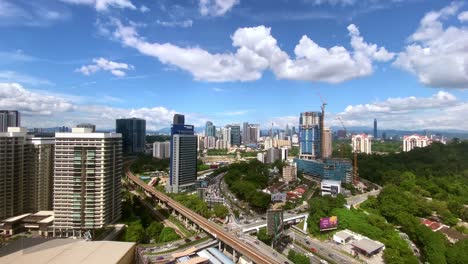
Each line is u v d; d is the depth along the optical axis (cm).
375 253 18712
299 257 16912
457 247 17200
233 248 18975
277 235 19850
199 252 18888
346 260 18062
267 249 19325
